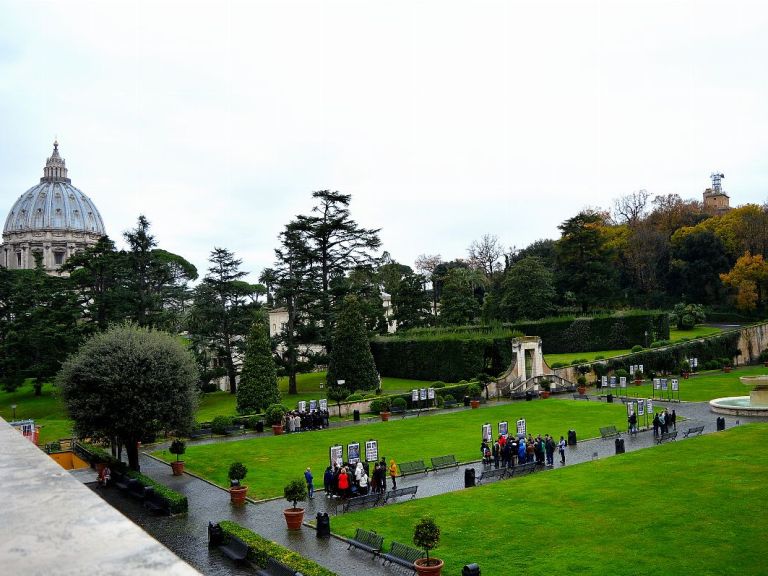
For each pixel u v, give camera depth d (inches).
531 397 2593.5
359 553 922.7
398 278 4854.8
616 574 786.8
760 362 3715.6
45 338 2886.3
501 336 2896.2
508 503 1128.8
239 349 3061.0
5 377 3097.9
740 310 4510.3
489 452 1466.5
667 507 1044.5
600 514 1032.8
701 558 821.9
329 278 3102.9
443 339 3083.2
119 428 1357.0
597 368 2989.7
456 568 835.4
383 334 3991.1
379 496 1163.9
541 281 4020.7
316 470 1472.7
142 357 1380.4
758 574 764.0
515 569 821.9
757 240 4682.6
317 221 2997.0
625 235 4943.4
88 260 2999.5
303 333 2893.7
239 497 1203.9
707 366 3378.4
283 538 1000.2
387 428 2011.6
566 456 1537.9
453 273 4485.7
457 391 2581.2
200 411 2608.3
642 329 3570.4
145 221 3265.3
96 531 120.7
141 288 3046.3
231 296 3154.5
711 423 1893.5
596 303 4217.5
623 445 1517.0
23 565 101.0
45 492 150.9
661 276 4805.6
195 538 1005.2
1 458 199.0
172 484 1386.6
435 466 1457.9
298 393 2891.2
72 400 1360.7
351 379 2669.8
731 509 1011.3
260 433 2009.1
